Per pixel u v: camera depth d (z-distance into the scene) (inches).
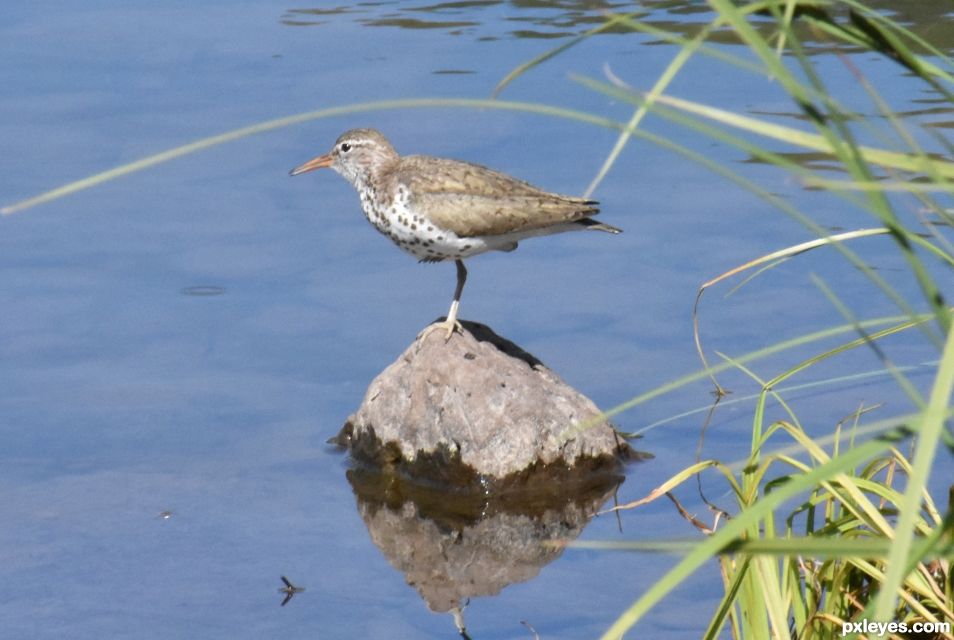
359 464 506.0
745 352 558.6
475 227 518.6
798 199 672.4
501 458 490.9
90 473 490.9
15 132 735.7
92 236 654.5
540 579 426.0
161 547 445.4
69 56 845.2
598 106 766.5
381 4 956.0
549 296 610.2
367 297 610.5
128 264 631.2
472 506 479.5
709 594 409.1
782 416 509.4
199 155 730.2
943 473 447.2
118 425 521.7
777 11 205.9
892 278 602.9
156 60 840.3
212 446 510.9
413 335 580.4
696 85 784.3
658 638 383.9
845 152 203.3
